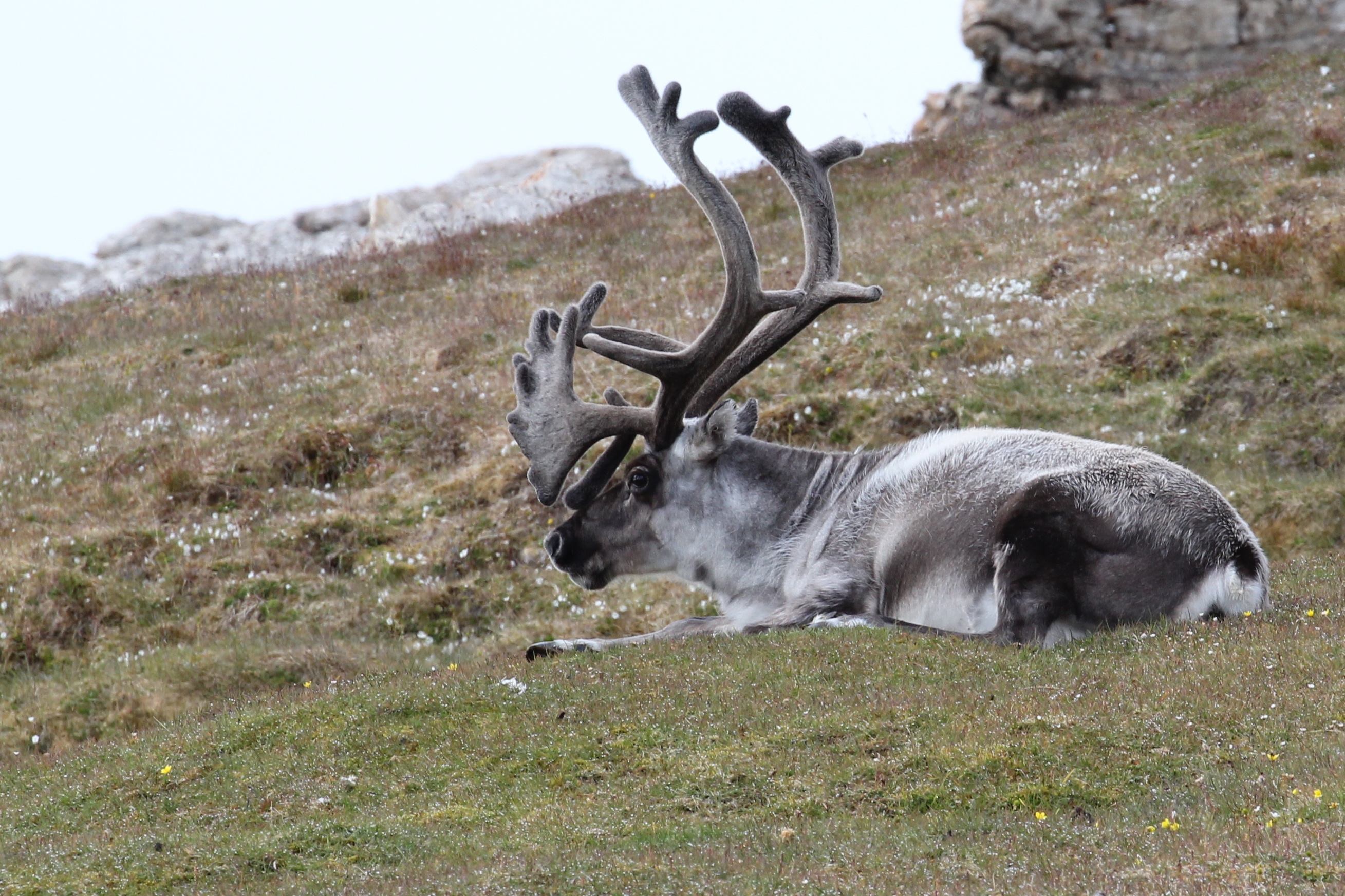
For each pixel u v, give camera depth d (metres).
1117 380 57.41
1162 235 69.12
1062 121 96.06
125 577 53.69
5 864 26.31
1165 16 103.75
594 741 28.78
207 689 45.34
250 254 123.88
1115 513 31.77
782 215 88.00
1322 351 55.06
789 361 61.56
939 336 61.72
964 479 34.22
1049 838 22.23
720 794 25.69
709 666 32.31
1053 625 31.64
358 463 61.31
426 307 80.31
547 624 48.69
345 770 29.47
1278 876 19.52
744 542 37.09
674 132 34.84
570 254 86.75
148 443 63.91
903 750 26.44
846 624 34.16
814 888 20.81
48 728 44.28
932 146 95.38
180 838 26.30
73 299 101.75
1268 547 47.19
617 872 22.12
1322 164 71.69
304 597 52.00
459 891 21.78
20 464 63.22
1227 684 27.42
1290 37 103.25
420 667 45.41
